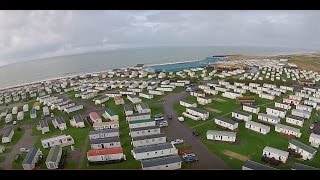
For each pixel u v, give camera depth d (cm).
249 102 11931
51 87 17875
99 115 11181
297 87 14775
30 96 15688
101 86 16625
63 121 10081
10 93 17288
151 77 19350
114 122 9556
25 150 8188
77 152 7844
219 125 9425
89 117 10812
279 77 17862
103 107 12350
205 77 18000
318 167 6688
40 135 9475
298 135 8388
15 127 10488
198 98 12331
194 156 7156
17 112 12500
